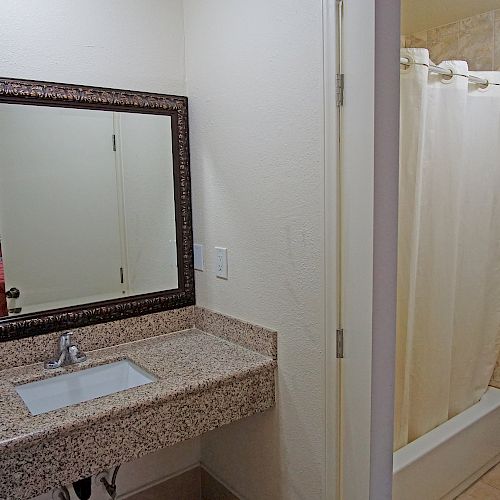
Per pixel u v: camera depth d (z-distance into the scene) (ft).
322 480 5.07
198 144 6.37
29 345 5.46
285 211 5.11
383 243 4.40
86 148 5.77
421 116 6.31
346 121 4.42
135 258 6.25
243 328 5.87
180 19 6.40
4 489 3.92
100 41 5.77
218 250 6.19
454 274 7.20
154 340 6.31
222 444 6.59
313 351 4.98
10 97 5.19
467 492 7.38
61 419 4.22
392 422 4.76
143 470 6.61
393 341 4.65
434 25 8.77
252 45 5.30
